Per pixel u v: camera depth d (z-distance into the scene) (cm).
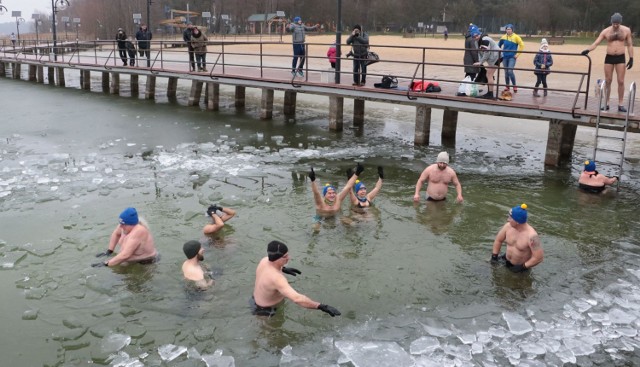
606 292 689
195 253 691
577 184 1116
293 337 598
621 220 923
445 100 1313
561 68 3008
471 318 636
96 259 777
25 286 707
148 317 635
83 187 1095
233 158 1316
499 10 7500
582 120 1116
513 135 1602
